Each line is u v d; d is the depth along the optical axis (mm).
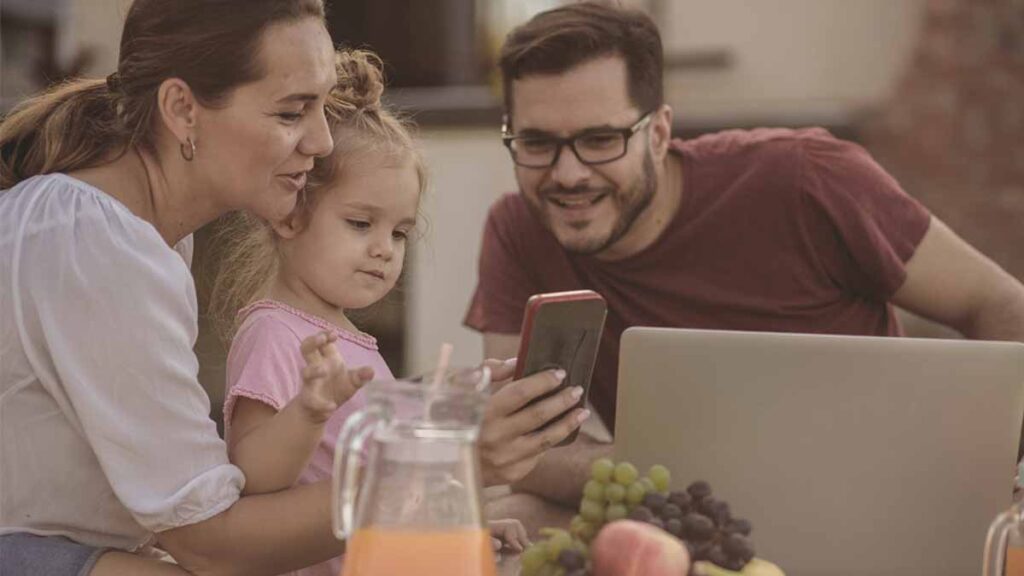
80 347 1942
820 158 3223
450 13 6273
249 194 2102
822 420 1997
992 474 1959
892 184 3246
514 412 1852
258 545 1932
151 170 2119
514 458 1877
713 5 5719
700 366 2051
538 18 3023
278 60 2029
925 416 1972
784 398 2014
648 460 2066
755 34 5645
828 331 3230
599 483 1644
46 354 1977
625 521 1552
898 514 1972
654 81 3041
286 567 1973
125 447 1933
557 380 1854
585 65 2947
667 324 3217
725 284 3211
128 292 1956
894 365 1981
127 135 2098
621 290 3242
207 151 2072
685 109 5789
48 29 6531
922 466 1970
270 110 2047
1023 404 1961
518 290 3357
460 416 1472
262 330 2301
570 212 3033
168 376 1955
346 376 1879
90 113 2154
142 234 2004
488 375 1629
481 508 1487
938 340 1984
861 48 5426
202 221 2172
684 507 1636
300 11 2059
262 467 1972
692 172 3221
